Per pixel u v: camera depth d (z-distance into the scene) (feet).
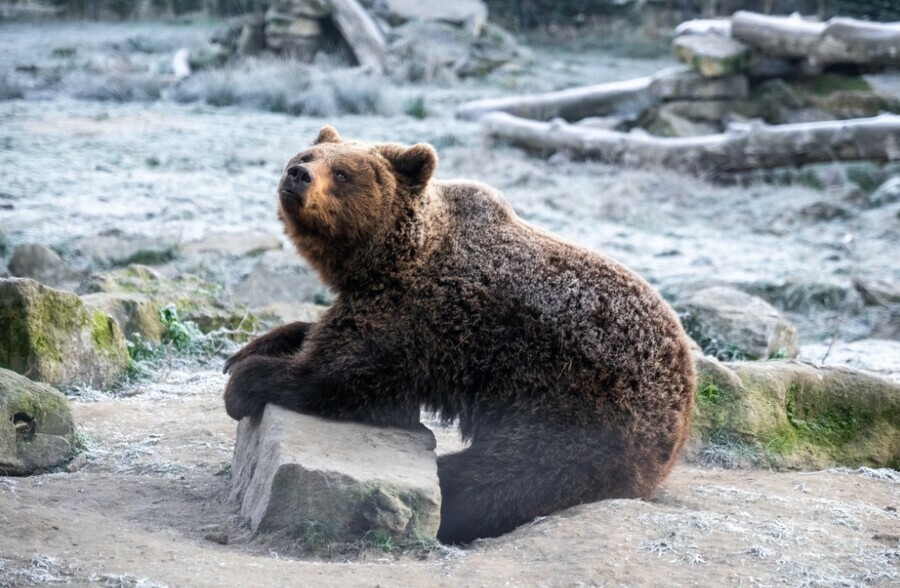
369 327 28.02
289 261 61.21
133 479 29.09
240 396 27.71
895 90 112.37
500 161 96.63
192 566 21.67
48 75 128.98
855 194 84.84
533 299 27.61
